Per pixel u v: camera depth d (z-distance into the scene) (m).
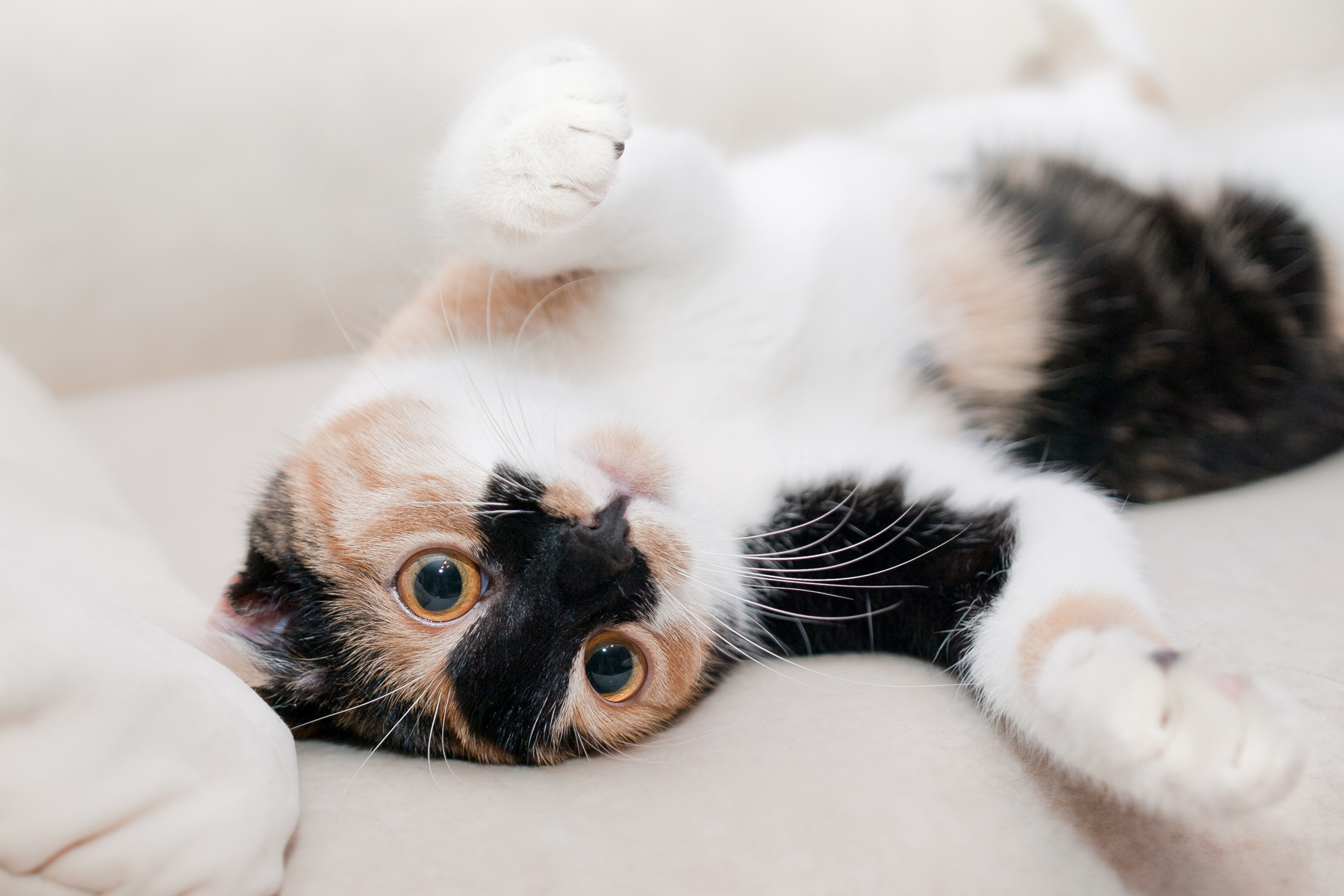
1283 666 0.34
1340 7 0.63
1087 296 0.42
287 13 0.65
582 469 0.37
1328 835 0.30
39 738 0.28
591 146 0.35
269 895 0.30
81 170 0.65
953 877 0.30
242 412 0.62
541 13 0.68
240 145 0.66
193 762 0.30
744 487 0.40
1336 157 0.44
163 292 0.68
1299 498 0.42
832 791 0.32
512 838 0.31
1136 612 0.34
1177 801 0.29
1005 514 0.38
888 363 0.41
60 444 0.49
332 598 0.37
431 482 0.37
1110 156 0.46
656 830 0.31
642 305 0.40
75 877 0.28
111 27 0.64
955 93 0.70
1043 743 0.32
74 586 0.31
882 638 0.39
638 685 0.38
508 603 0.36
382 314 0.49
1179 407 0.42
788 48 0.71
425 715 0.37
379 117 0.67
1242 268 0.43
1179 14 0.66
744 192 0.42
